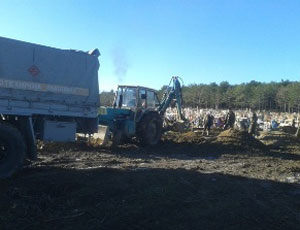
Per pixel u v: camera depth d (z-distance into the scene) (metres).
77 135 11.18
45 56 9.66
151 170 10.53
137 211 6.93
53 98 9.84
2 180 8.36
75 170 9.86
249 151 16.44
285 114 69.38
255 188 9.56
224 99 92.19
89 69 10.66
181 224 6.62
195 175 10.30
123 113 16.06
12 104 9.01
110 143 15.41
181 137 18.44
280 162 14.18
